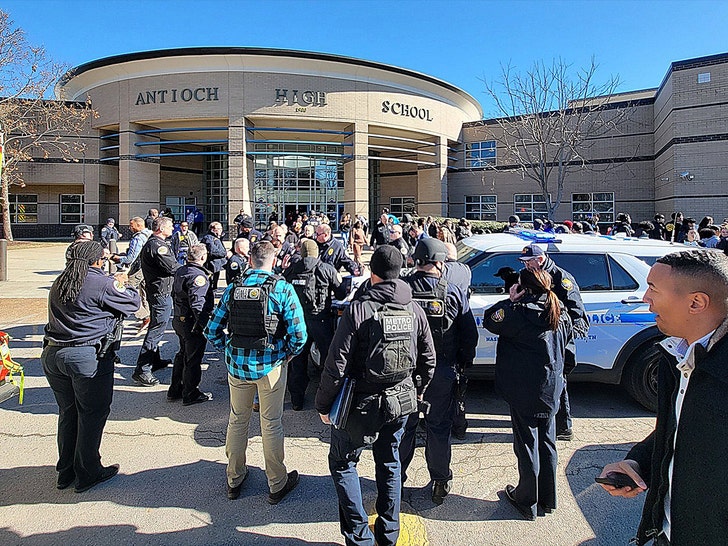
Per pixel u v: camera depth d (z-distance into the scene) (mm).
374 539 2834
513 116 28156
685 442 1461
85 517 3135
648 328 4879
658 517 1634
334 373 2676
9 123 25859
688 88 22219
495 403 5270
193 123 28344
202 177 34438
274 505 3307
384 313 2713
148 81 27484
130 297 3553
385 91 29297
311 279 5023
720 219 21625
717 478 1366
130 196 28172
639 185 28188
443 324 3336
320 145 30938
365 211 28781
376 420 2691
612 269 5148
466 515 3225
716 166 21672
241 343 3264
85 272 3342
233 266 7340
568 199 30250
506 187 32375
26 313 9383
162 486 3527
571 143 25750
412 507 3324
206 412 4918
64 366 3246
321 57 27188
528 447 3160
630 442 4309
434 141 32375
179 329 4984
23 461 3865
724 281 1486
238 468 3377
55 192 31828
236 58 26734
